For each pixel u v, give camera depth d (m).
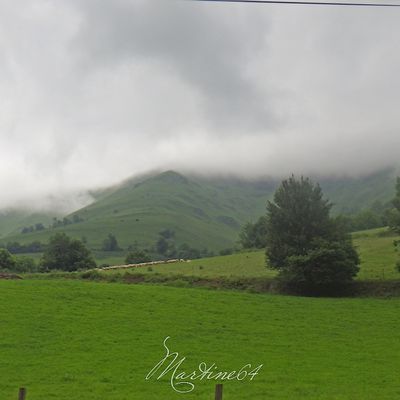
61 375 37.81
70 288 66.94
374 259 94.12
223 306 62.56
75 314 55.47
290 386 36.69
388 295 72.94
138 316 56.12
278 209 84.12
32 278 88.31
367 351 46.78
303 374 39.59
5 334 47.72
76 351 43.97
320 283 75.44
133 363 41.25
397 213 84.06
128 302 61.72
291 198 83.75
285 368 41.09
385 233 126.69
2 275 86.69
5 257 138.25
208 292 69.69
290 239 82.44
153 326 52.84
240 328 53.81
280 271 82.12
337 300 69.25
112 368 39.81
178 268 105.19
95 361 41.38
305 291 77.88
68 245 147.62
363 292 75.25
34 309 56.09
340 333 53.09
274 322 56.66
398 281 76.25
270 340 49.91
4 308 55.69
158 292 67.88
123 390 34.97
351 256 78.06
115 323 53.19
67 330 49.88
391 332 53.72
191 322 55.09
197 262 115.44
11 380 36.53
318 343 49.28
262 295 70.19
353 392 35.50
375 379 38.66
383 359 44.22
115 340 47.59
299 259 75.62
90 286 68.94
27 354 42.75
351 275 75.88
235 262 108.75
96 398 33.09
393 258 93.25
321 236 81.56
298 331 53.47
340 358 44.34
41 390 34.41
